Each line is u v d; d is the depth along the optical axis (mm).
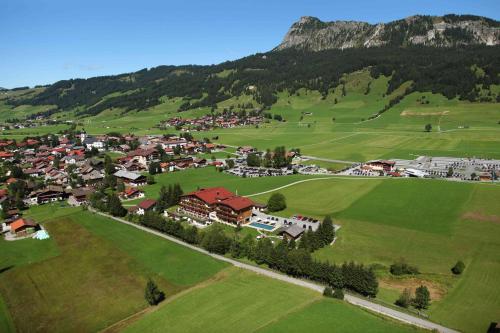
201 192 157375
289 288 94125
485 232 125125
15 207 171000
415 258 111750
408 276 101938
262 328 76812
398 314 83562
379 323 77500
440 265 107375
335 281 94312
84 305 94312
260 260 110188
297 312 81812
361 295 92188
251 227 140125
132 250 121625
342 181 188875
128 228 140125
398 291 95062
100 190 189625
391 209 148000
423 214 141500
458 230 127312
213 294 92875
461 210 142625
